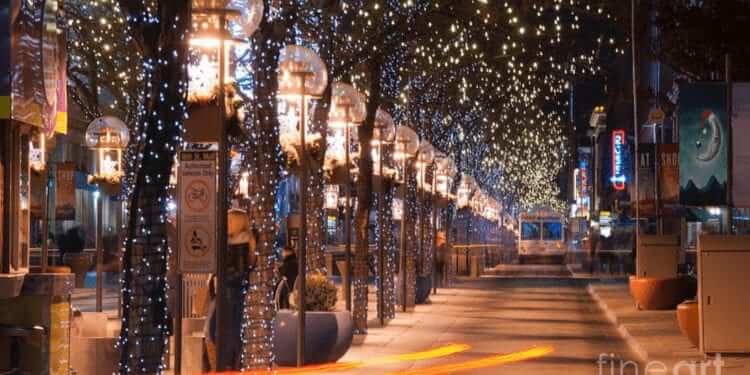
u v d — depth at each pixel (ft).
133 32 41.55
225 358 52.70
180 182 46.01
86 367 53.31
